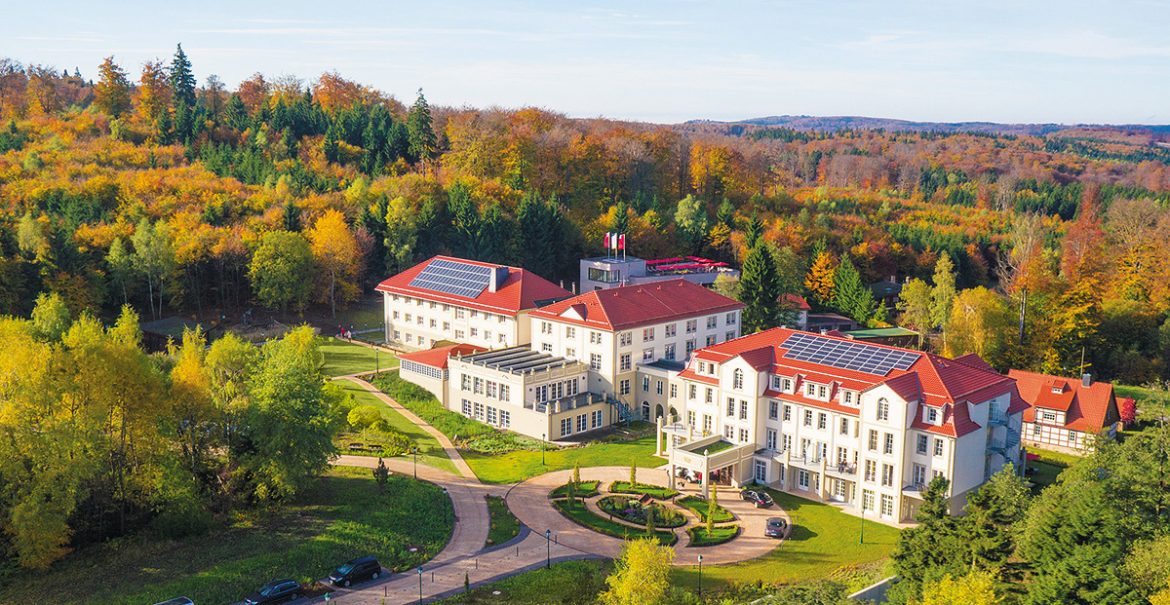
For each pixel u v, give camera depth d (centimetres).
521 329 14788
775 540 9300
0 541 7900
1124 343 17412
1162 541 6644
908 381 9794
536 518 9694
